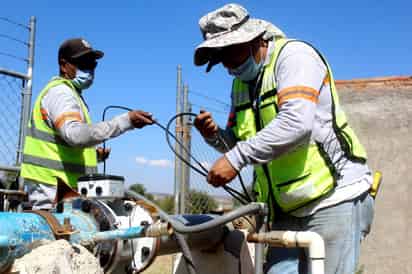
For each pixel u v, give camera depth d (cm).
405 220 620
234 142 283
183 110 618
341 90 665
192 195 635
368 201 250
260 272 242
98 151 377
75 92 328
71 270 195
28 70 479
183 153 620
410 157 629
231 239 314
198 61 250
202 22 246
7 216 211
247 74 250
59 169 316
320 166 240
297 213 248
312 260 217
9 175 464
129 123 287
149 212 260
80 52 342
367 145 646
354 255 239
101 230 243
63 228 221
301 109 223
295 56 235
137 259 262
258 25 242
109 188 250
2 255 192
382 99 650
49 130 317
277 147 222
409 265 611
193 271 262
